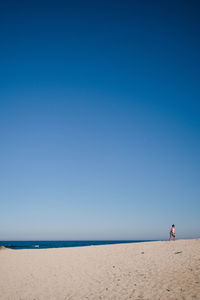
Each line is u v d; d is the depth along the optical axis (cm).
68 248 2717
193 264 1286
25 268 1778
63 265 1772
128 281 1186
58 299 1080
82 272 1512
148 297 927
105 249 2284
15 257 2300
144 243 2411
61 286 1271
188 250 1708
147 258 1641
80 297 1065
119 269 1462
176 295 895
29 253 2533
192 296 857
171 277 1123
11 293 1218
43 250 2734
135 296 963
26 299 1121
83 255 2084
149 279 1153
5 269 1778
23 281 1430
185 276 1099
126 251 2030
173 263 1385
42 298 1116
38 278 1474
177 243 2131
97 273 1444
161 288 999
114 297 995
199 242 2050
